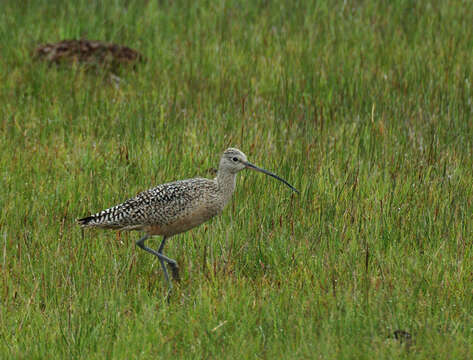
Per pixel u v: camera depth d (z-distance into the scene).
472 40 20.16
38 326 9.33
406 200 12.62
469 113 15.99
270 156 14.11
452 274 10.38
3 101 17.17
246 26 22.38
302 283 10.34
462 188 12.77
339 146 14.74
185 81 18.44
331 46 20.27
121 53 19.72
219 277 10.49
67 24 21.75
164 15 23.23
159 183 13.38
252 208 12.45
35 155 14.41
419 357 8.41
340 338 8.80
